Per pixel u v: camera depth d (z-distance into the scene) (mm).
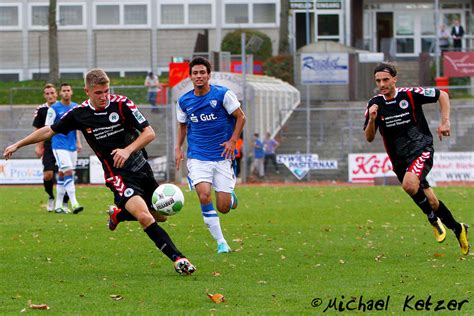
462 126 98000
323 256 33031
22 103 116750
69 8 133125
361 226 43500
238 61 108750
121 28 133375
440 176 89188
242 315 23000
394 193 66188
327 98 113375
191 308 23984
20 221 46562
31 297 25766
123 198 29156
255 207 54594
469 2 134375
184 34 133375
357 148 99000
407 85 120750
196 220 46562
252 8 133375
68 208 54562
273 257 32938
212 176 34500
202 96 34031
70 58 133375
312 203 57438
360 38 133000
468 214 49438
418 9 134375
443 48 123938
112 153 28750
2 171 92125
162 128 101750
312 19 133250
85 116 29453
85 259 32969
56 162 51344
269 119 99125
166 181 93938
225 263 31547
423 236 39031
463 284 26766
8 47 133750
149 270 30359
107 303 24734
